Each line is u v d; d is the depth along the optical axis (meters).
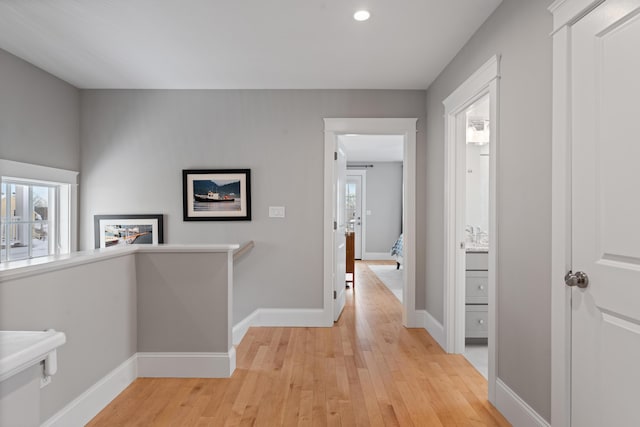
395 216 9.63
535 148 1.91
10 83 3.01
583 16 1.55
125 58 3.12
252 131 3.91
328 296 3.89
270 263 3.93
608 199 1.45
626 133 1.36
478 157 3.99
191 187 3.91
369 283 6.28
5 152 2.97
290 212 3.92
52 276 1.88
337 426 2.06
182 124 3.91
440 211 3.40
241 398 2.37
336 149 4.05
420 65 3.27
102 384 2.25
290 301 3.92
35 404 0.66
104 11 2.38
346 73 3.47
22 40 2.79
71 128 3.75
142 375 2.66
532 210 1.93
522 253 2.03
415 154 3.88
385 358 3.04
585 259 1.57
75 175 3.79
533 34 1.92
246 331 3.71
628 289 1.36
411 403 2.32
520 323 2.05
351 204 9.67
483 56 2.53
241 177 3.90
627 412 1.37
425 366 2.88
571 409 1.65
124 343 2.52
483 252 3.36
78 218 3.89
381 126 3.87
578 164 1.60
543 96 1.84
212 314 2.67
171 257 2.66
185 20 2.51
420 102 3.89
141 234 3.90
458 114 3.15
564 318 1.67
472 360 3.04
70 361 2.00
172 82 3.71
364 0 2.27
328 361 2.96
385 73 3.47
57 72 3.43
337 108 3.90
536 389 1.89
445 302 3.20
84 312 2.11
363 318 4.20
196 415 2.17
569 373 1.66
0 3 2.28
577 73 1.59
